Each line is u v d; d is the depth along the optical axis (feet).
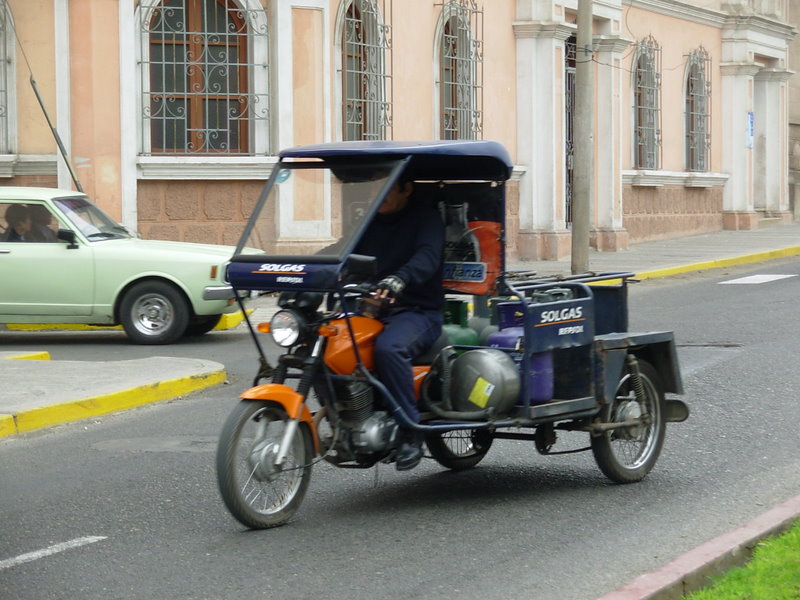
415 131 74.74
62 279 47.47
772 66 121.39
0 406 32.60
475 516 23.11
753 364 39.45
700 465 26.99
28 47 61.57
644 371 25.73
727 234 109.70
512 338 23.81
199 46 63.62
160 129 63.46
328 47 66.03
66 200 48.85
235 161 63.57
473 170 24.45
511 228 82.64
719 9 112.47
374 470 27.04
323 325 22.21
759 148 121.70
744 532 20.18
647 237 100.89
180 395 36.94
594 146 91.61
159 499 24.80
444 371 23.31
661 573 17.97
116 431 31.91
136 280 47.67
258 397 21.67
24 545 21.70
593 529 22.13
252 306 59.41
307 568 20.02
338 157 23.21
